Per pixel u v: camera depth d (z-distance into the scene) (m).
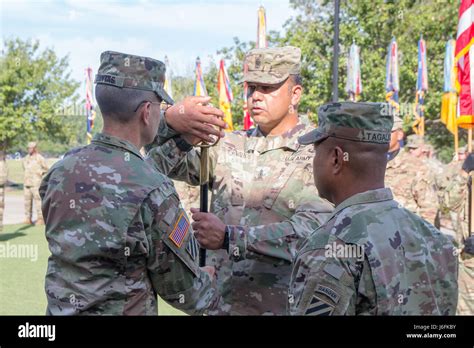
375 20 14.14
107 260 1.92
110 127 2.06
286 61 2.64
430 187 6.92
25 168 12.09
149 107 2.08
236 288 2.60
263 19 8.09
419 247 1.77
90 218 1.92
